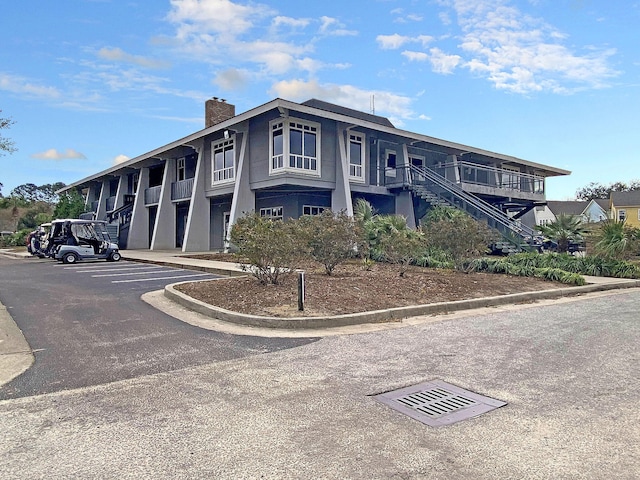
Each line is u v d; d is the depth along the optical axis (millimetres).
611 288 12930
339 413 3789
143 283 11844
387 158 24594
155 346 5930
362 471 2861
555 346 6039
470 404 3988
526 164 31219
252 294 8938
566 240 19000
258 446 3201
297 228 10344
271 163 19625
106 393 4258
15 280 12727
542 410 3846
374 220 17266
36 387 4426
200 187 23547
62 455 3066
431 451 3123
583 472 2834
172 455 3068
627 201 50688
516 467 2904
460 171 25984
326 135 20469
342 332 6887
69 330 6789
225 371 4922
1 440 3293
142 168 29844
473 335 6695
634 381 4609
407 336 6621
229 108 26500
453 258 13773
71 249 18844
